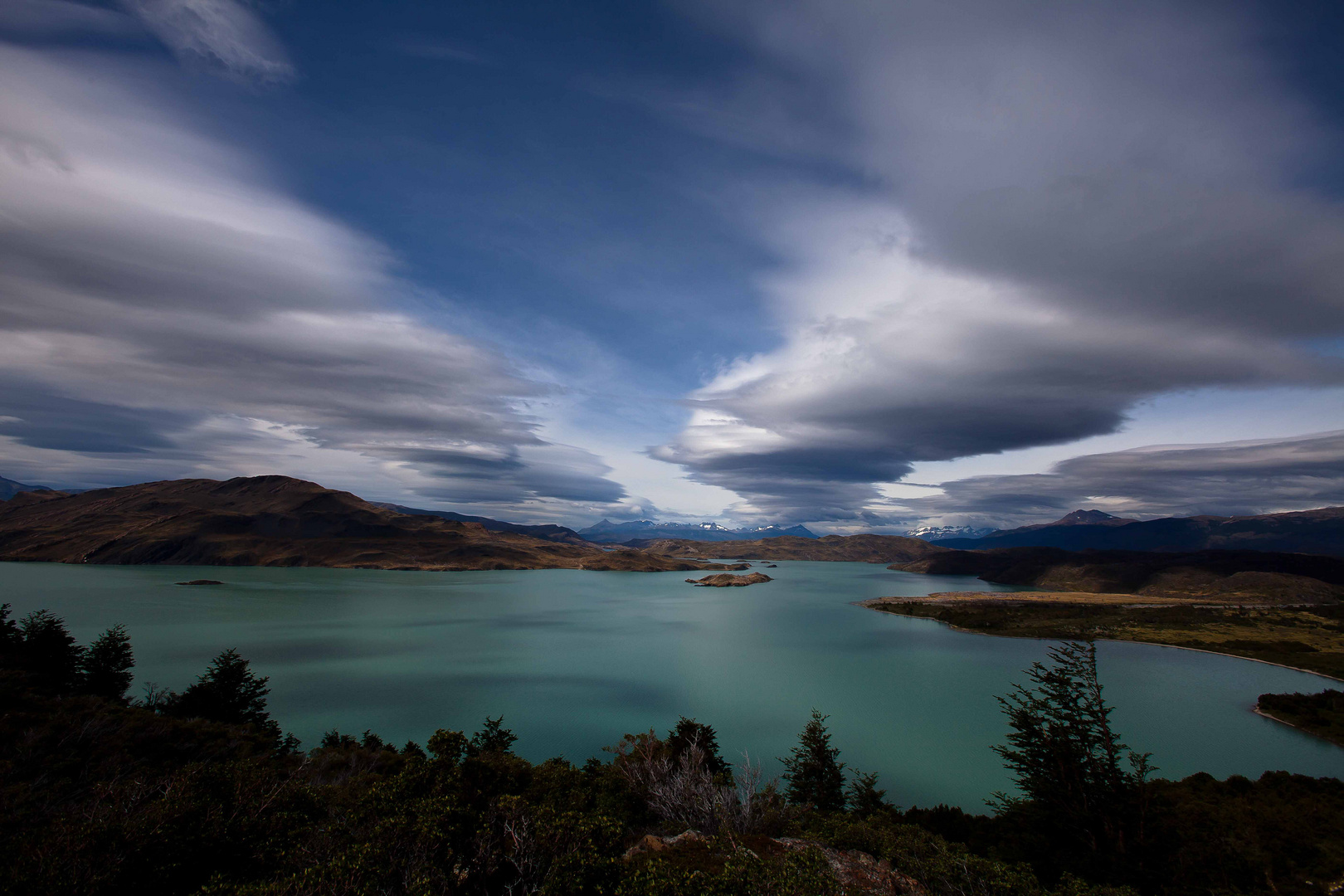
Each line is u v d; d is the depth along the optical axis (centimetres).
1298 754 7031
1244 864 3038
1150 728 7944
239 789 1789
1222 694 9825
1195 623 17388
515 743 6712
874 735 7312
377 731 6906
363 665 10569
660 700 8694
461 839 1478
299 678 9562
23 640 5862
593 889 1357
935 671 11288
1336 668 11450
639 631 15550
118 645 6069
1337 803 4088
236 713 5662
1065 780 3594
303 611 17188
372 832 1447
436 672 10181
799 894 1238
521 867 1435
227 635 13150
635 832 2638
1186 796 4506
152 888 1373
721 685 9725
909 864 2158
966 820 4062
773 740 7050
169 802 1603
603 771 3738
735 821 2583
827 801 4572
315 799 1984
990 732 7512
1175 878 2969
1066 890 2017
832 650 13362
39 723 3347
